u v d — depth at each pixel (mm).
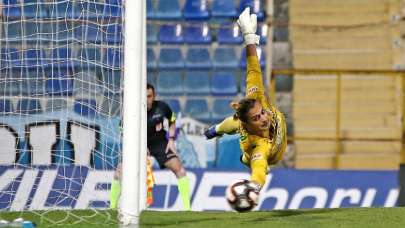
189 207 35875
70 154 33438
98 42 31906
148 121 35969
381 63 51531
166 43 50500
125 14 21609
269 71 49000
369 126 49531
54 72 36031
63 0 32656
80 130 33656
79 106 34031
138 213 21516
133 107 21297
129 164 21344
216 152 44406
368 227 20438
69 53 36688
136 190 21375
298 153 48500
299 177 38312
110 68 28984
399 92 50312
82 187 31469
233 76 49781
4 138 33656
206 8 51875
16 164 32594
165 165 36188
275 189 38156
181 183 36031
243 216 23562
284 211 24922
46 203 31766
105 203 31156
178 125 45844
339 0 53000
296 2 52750
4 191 31906
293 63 51250
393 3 52812
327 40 52000
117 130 32625
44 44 36750
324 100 50438
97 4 30938
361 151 48500
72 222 22078
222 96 49125
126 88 21344
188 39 50656
